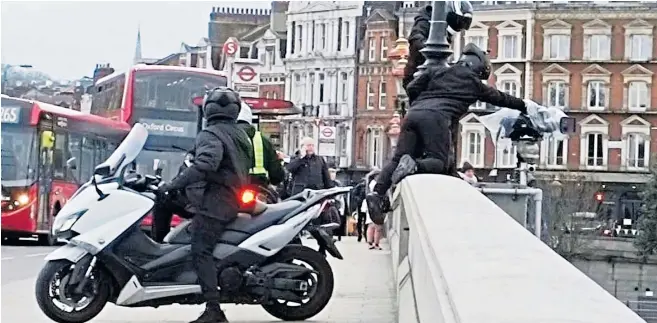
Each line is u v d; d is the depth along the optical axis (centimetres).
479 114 1324
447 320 316
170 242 1031
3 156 2853
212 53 11575
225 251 1030
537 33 9125
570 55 9075
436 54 1249
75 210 1008
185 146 3203
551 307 286
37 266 1917
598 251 3859
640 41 8981
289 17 11031
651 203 4456
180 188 1007
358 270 1769
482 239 447
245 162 1027
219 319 1023
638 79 8969
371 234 2497
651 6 8919
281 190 1942
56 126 2947
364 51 10412
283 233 1048
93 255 1002
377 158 10275
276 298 1052
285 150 10788
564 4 9081
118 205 1012
